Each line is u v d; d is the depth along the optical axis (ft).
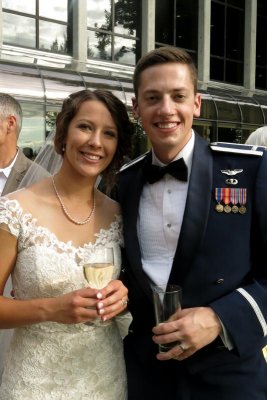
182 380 7.53
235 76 78.48
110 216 8.52
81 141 7.77
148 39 65.57
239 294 7.15
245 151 7.77
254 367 7.58
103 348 7.93
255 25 78.18
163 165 8.02
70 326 7.63
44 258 7.52
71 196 8.07
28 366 7.58
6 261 7.55
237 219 7.44
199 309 6.99
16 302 7.20
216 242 7.38
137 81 7.70
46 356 7.59
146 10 65.41
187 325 6.70
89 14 61.87
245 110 58.23
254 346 7.09
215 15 75.36
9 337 10.08
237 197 7.50
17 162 13.75
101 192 8.85
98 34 62.80
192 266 7.38
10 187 13.43
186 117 7.49
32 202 7.80
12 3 54.29
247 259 7.41
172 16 70.85
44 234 7.64
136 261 7.75
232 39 77.92
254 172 7.58
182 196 7.73
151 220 7.92
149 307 7.89
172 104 7.37
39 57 53.88
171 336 6.70
